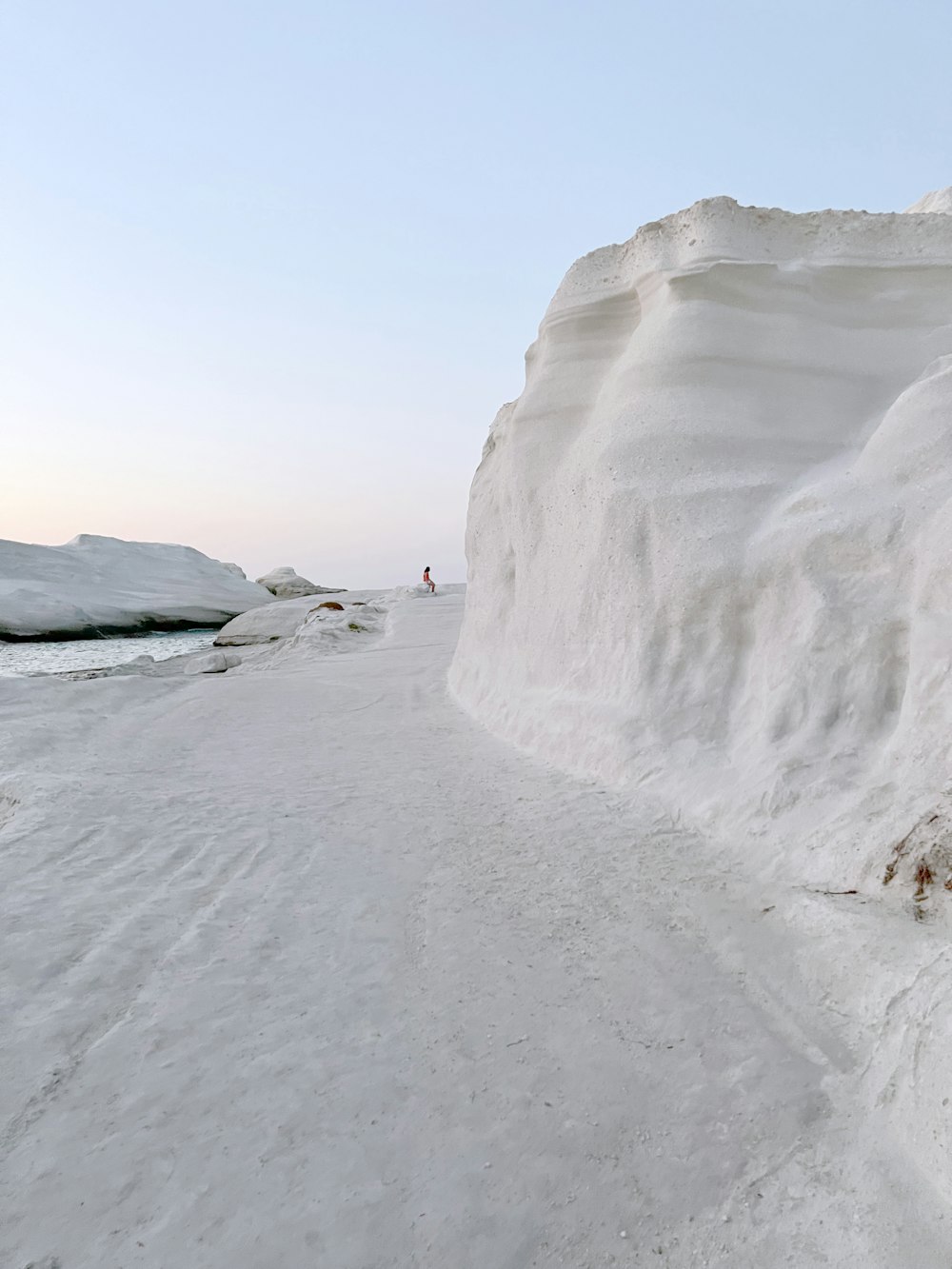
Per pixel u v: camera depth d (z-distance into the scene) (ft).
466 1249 5.57
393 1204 5.96
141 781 18.16
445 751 20.77
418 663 41.96
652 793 13.92
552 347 23.48
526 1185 6.08
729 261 18.98
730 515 15.89
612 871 11.58
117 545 216.95
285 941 10.18
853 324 18.88
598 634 18.07
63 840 13.69
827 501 14.37
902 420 14.51
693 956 9.11
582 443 20.66
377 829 14.47
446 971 9.27
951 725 9.91
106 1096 7.22
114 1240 5.72
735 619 14.79
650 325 20.12
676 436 17.72
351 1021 8.34
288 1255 5.57
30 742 21.34
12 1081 7.43
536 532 22.36
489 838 13.52
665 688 15.46
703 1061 7.32
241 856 13.20
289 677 38.88
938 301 18.74
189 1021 8.36
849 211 19.58
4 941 10.05
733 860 11.23
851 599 12.88
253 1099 7.15
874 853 9.32
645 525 17.07
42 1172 6.35
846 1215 5.49
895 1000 7.16
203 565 228.22
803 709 12.60
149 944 10.05
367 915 10.89
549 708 18.98
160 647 118.62
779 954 8.75
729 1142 6.32
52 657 104.01
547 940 9.82
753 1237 5.49
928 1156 5.59
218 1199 6.06
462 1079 7.34
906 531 12.70
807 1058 7.20
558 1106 6.89
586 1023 8.05
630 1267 5.38
